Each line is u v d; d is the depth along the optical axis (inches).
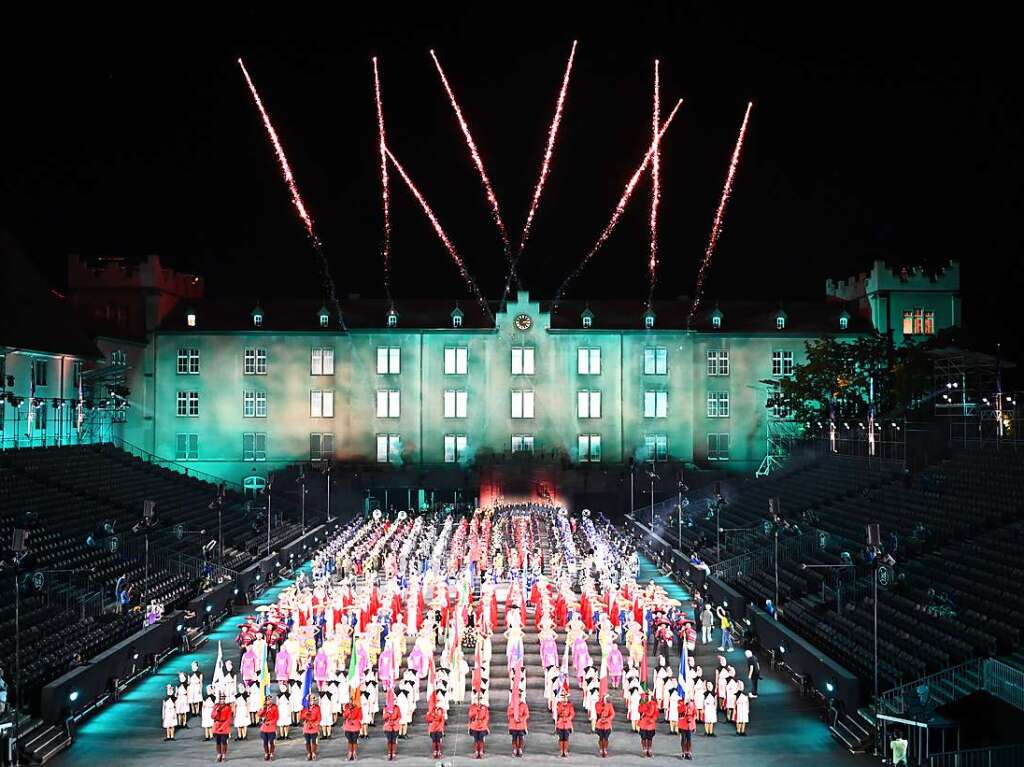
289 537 3213.6
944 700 1403.8
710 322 4128.9
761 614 1937.7
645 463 3988.7
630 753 1362.0
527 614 2224.4
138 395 3991.1
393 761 1323.8
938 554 1975.9
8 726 1295.5
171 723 1438.2
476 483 3907.5
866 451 3125.0
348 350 4055.1
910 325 3986.2
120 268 3998.5
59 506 2470.5
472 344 4065.0
